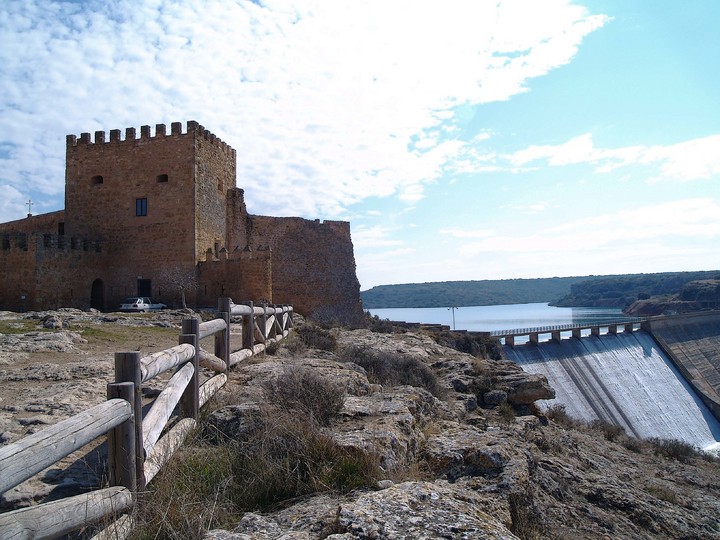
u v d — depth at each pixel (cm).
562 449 1401
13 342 1402
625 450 2111
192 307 3603
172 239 3681
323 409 823
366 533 423
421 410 1088
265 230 4719
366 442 680
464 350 5034
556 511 855
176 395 664
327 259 5072
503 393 1853
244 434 708
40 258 3216
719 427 6938
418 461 755
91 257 3612
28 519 348
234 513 550
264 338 1487
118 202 3794
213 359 943
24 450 336
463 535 421
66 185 3891
